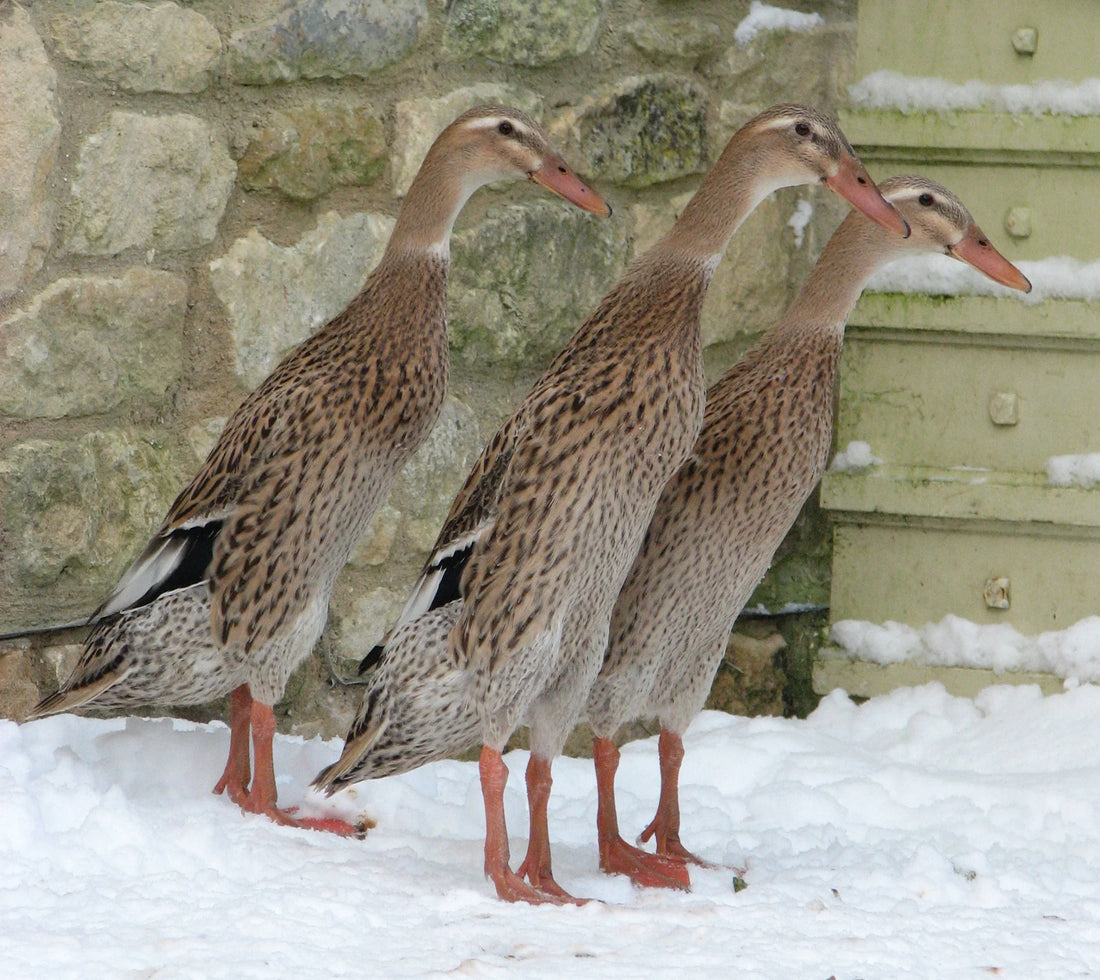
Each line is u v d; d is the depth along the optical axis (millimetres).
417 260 6828
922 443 9891
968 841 7699
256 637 6766
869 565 10031
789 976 5336
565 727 6355
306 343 6945
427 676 6238
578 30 8711
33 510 7156
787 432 6660
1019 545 9711
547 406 6008
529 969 5250
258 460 6680
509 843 7055
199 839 6273
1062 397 9594
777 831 7680
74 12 7012
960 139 9539
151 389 7535
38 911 5535
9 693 7234
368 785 7324
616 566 6164
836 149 6512
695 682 6938
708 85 9391
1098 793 8266
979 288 9586
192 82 7434
